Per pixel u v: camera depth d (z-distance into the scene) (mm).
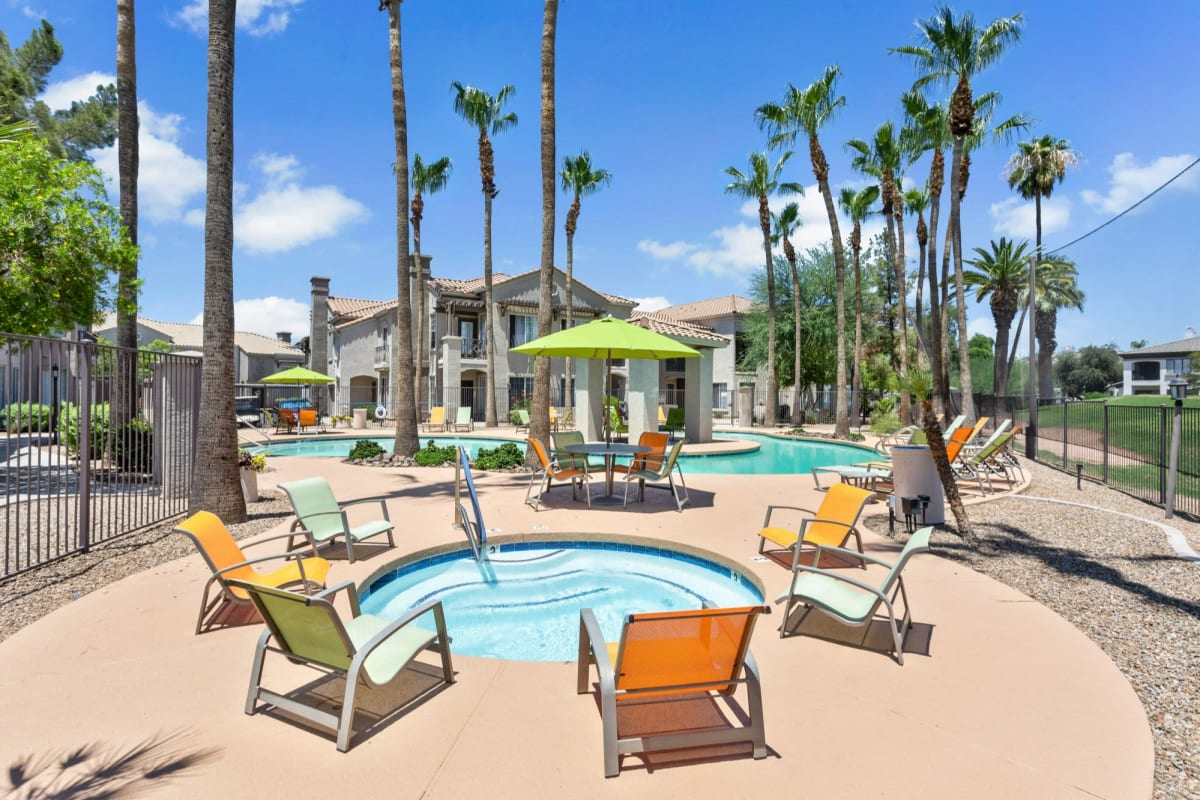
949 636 4316
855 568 5941
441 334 33000
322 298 41656
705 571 6691
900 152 22641
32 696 3406
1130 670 3910
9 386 5887
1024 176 26250
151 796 2578
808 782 2701
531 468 13094
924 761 2850
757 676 2959
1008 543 6988
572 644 4934
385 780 2703
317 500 6598
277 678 3633
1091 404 12727
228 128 7578
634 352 10055
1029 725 3160
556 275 35469
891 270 35531
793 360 33250
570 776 2742
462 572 6664
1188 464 9219
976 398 23188
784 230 27406
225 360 7762
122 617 4570
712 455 17484
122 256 11367
